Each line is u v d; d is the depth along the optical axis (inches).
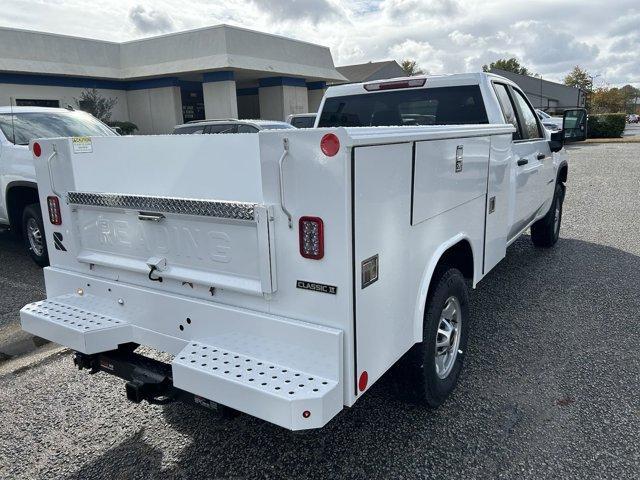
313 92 1186.6
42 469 110.5
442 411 128.0
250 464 110.5
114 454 115.0
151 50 988.6
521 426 121.2
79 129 284.5
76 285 122.5
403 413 127.2
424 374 117.0
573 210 394.6
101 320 114.5
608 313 189.3
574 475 104.7
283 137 82.7
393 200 92.4
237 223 90.9
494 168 150.6
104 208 112.1
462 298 131.9
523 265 250.7
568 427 120.4
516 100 203.2
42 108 290.5
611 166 690.2
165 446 117.4
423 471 106.7
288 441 118.0
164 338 107.7
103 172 126.7
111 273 116.0
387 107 197.3
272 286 88.7
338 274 82.7
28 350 170.4
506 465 107.9
